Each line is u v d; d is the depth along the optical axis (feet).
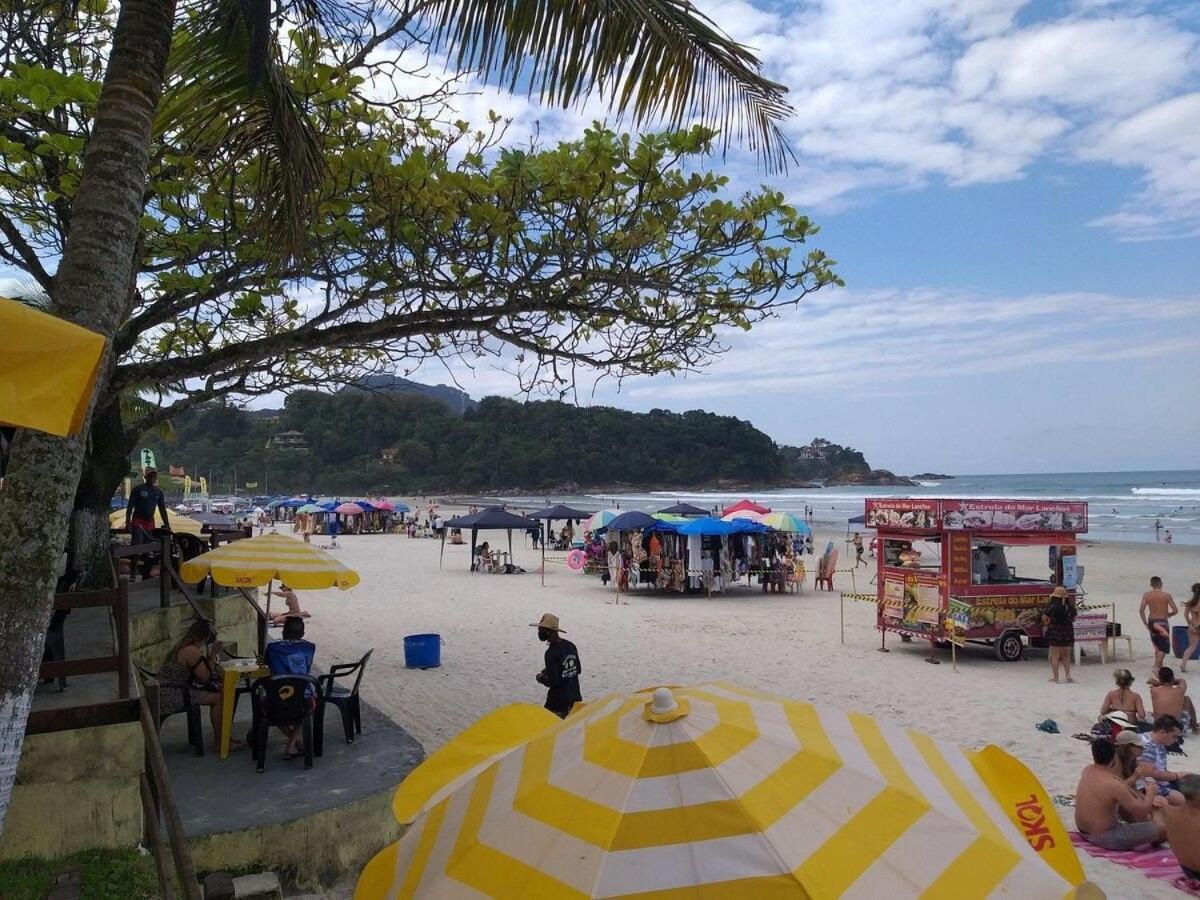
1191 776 20.22
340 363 30.68
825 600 71.56
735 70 16.49
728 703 8.89
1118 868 21.13
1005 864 7.22
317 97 22.56
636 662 45.34
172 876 15.49
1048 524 46.32
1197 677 42.06
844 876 6.72
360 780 21.30
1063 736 32.01
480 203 23.66
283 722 22.30
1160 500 296.71
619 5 14.98
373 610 63.87
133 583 35.55
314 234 23.45
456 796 8.82
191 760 22.99
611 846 6.99
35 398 8.63
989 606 45.47
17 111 20.40
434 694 37.17
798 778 7.57
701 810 7.14
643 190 24.26
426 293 25.22
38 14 22.54
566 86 15.74
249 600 35.22
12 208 24.48
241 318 27.40
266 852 18.28
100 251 12.08
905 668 43.96
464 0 15.61
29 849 16.58
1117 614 62.28
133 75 12.64
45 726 16.20
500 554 98.37
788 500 379.55
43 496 11.34
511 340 26.43
